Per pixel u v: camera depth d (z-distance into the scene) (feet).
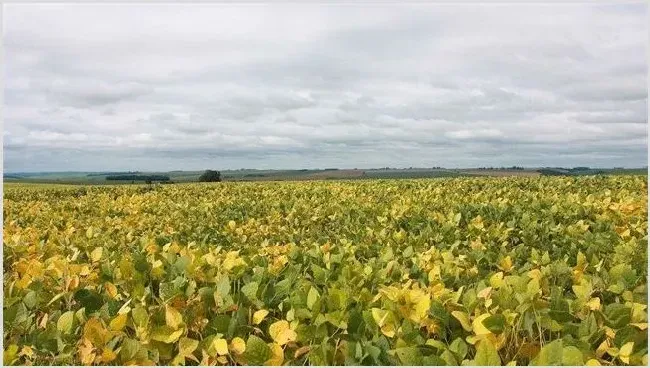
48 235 21.16
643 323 9.00
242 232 21.20
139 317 9.26
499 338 8.64
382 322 8.95
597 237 15.87
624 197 26.21
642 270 12.60
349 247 16.01
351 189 42.73
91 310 10.79
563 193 35.24
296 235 20.74
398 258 14.42
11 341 9.63
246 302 10.30
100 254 13.93
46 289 11.70
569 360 7.50
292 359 8.94
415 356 7.94
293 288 11.32
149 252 15.48
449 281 11.88
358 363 8.29
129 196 45.68
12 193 49.26
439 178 49.70
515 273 12.73
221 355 8.68
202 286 11.82
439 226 20.10
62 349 8.91
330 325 9.36
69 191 51.26
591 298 10.50
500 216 22.58
